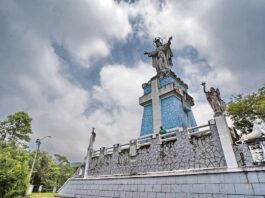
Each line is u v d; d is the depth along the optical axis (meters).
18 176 18.08
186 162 13.87
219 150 12.49
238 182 10.56
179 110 25.56
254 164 10.57
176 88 26.58
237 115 21.58
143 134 26.53
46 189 43.62
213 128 13.40
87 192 20.41
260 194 9.59
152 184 14.59
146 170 16.22
